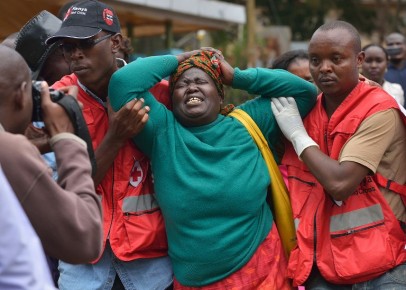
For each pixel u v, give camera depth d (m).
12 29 12.80
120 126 4.82
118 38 5.05
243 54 19.55
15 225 3.10
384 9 31.67
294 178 5.14
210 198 4.84
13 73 3.75
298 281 4.97
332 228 4.96
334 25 4.99
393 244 4.89
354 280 4.92
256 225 4.99
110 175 5.04
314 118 5.16
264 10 32.56
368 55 9.64
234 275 4.93
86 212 3.68
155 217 5.09
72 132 3.96
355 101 4.99
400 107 5.00
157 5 15.60
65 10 6.18
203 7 17.05
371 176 4.94
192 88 4.97
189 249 4.89
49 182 3.58
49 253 3.69
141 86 4.88
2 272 3.07
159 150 4.96
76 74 4.94
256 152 5.07
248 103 5.29
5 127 3.78
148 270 5.09
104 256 5.05
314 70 5.02
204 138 5.00
